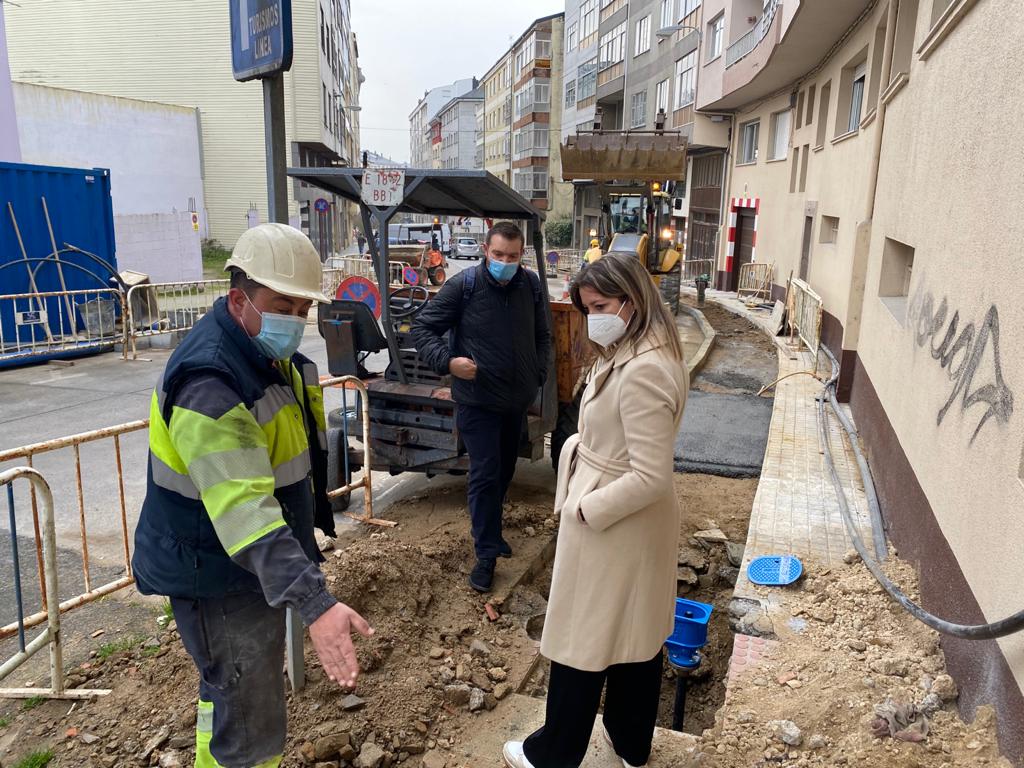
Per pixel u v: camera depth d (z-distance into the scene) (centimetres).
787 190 1802
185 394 209
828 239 1366
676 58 2816
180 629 236
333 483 564
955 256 406
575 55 4688
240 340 224
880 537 485
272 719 247
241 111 3344
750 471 734
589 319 249
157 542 226
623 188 1819
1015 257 295
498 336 429
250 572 228
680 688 402
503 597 452
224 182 3384
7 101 1474
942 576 355
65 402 915
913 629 366
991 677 279
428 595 432
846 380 870
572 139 1648
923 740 285
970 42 413
